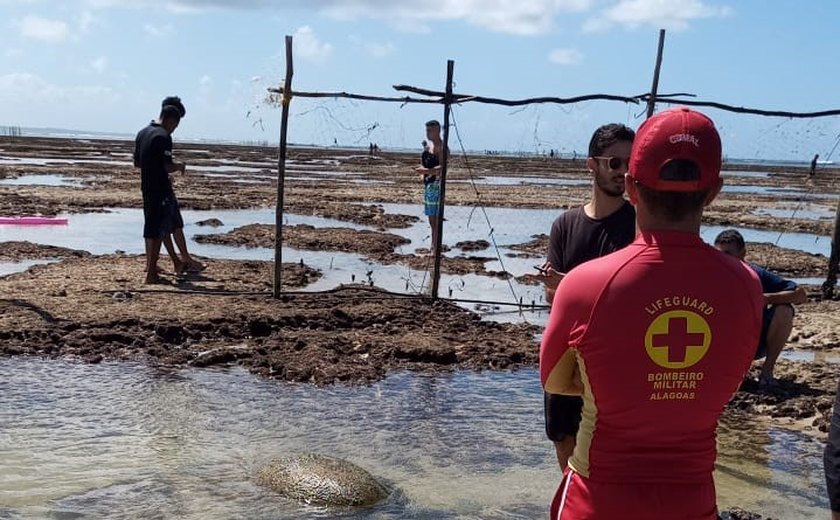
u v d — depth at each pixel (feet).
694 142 8.50
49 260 43.27
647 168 8.59
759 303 8.79
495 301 38.27
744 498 18.17
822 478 19.45
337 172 160.04
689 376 8.43
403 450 20.29
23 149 212.43
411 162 238.89
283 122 32.73
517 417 23.11
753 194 132.87
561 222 15.17
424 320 32.76
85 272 38.04
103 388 23.73
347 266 46.01
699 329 8.38
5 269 40.04
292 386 24.91
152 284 35.88
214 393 23.85
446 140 34.30
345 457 19.69
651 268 8.48
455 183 134.00
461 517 16.74
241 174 139.44
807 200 121.49
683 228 8.71
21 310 30.14
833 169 277.03
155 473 18.16
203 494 17.20
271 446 20.10
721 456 20.70
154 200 35.58
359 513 16.71
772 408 24.30
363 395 24.40
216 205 77.30
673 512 8.49
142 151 35.32
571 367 9.21
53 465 18.38
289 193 95.50
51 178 106.93
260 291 35.60
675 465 8.61
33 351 26.61
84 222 61.77
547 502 17.63
